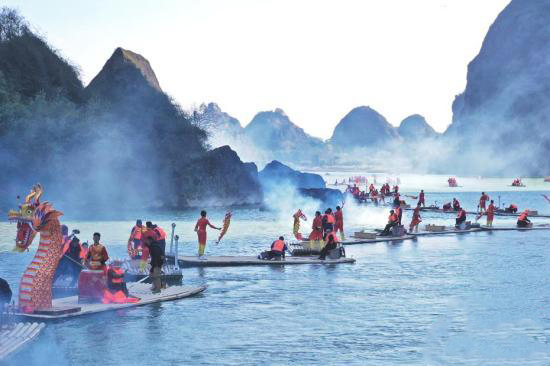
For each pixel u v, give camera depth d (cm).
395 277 2781
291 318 1956
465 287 2536
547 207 9969
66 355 1534
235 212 8400
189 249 3931
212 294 2364
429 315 2008
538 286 2548
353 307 2133
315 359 1522
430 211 8094
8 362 1466
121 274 2141
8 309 1817
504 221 6406
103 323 1864
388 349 1616
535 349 1612
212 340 1689
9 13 10038
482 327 1853
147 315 1980
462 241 4438
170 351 1578
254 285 2564
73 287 2347
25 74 9612
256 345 1644
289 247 3716
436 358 1532
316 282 2644
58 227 1962
